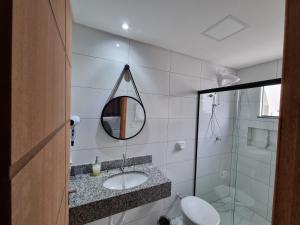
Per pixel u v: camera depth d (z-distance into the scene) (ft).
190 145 7.00
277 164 1.12
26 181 0.74
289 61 1.06
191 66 6.82
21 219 0.68
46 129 1.08
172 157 6.56
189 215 5.13
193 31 4.78
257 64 7.52
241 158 7.68
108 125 5.07
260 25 4.31
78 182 4.33
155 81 5.98
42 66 0.96
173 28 4.66
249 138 7.33
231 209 7.55
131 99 5.46
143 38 5.32
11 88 0.58
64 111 1.99
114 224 5.20
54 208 1.41
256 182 7.04
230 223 6.78
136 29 4.78
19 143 0.65
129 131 5.45
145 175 5.12
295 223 1.00
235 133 7.94
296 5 1.04
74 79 4.57
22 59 0.67
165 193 4.53
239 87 5.82
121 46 5.23
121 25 4.58
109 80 5.08
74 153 4.66
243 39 5.14
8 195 0.58
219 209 7.54
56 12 1.36
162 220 5.87
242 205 7.39
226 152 8.02
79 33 4.58
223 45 5.63
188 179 7.04
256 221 6.77
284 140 1.07
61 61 1.67
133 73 5.50
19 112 0.65
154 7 3.76
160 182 4.52
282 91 1.10
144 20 4.31
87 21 4.43
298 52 1.01
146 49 5.71
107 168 5.12
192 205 5.62
